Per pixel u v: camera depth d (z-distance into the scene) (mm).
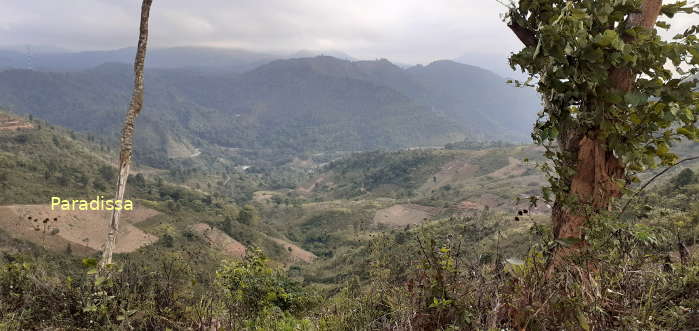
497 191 121125
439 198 136750
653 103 2389
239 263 5082
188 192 125688
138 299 3311
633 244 2412
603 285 2158
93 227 79562
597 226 2396
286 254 99062
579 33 2260
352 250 66312
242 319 3920
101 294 3012
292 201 189500
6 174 89688
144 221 89000
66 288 3203
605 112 2400
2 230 66250
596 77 2289
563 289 2178
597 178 2543
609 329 1971
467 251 2531
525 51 2617
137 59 4305
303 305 5668
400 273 3148
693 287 2094
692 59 2289
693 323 1917
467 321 2160
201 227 92750
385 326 2879
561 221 2621
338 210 138000
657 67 2375
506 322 2207
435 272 2520
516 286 2225
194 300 3604
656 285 2191
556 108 2588
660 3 2477
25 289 3189
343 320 3719
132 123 4234
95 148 198500
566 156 2596
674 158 2459
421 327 2432
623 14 2410
